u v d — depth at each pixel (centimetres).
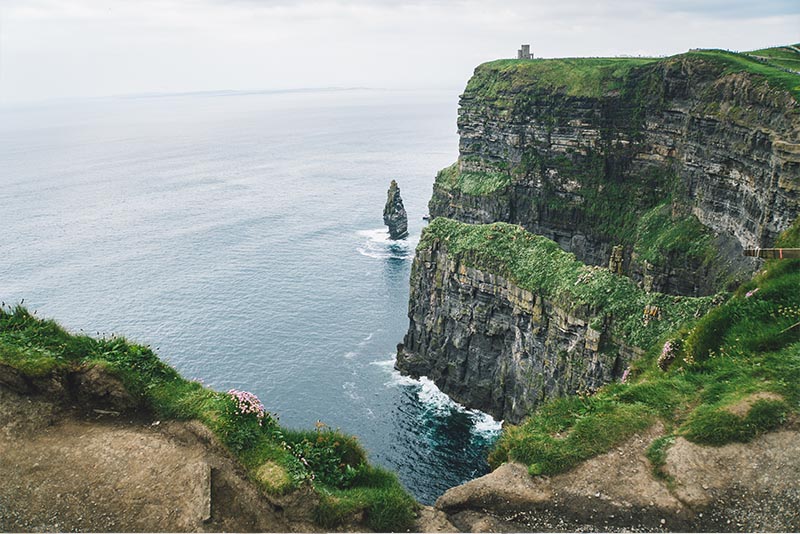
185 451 1928
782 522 1812
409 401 8031
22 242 15188
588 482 2048
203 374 8494
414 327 8912
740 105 7912
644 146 10725
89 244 15000
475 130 14100
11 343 2127
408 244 14900
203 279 12338
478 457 6844
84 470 1825
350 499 1892
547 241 7419
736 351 2692
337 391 8212
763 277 3300
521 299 7088
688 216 9225
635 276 9656
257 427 2034
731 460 2038
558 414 2502
